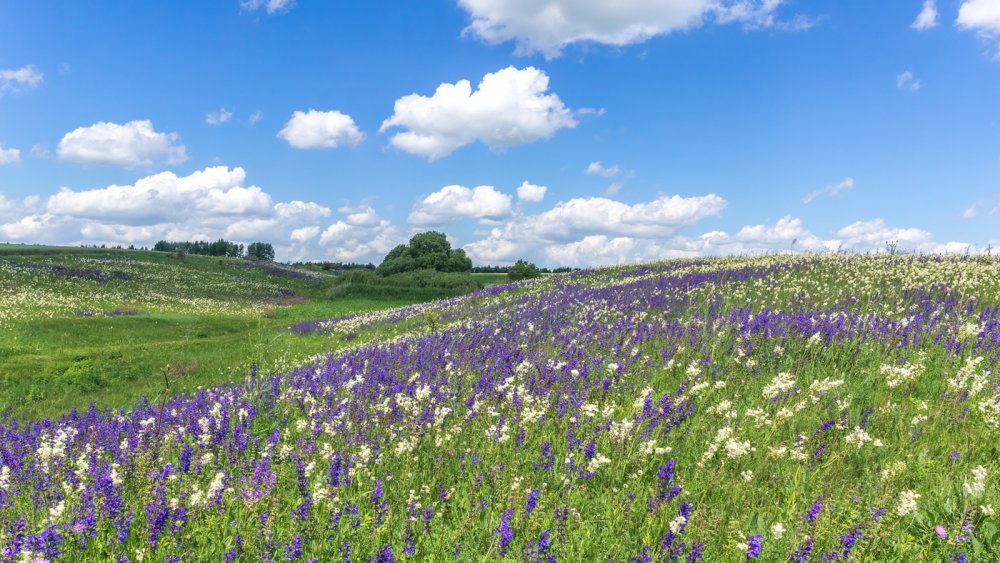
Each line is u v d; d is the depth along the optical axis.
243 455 7.56
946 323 12.08
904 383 8.06
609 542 4.82
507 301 31.03
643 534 4.92
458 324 22.05
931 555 4.50
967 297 16.52
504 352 13.09
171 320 39.56
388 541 5.09
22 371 22.25
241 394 11.41
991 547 4.46
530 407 8.00
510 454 6.80
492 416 7.81
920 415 6.97
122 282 62.50
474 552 4.82
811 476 5.74
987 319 12.52
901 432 6.66
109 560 4.86
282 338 29.53
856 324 11.58
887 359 9.63
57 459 7.59
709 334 11.90
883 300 16.61
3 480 6.45
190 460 7.14
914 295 16.81
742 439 6.57
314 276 90.88
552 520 5.07
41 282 54.91
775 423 6.63
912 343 10.35
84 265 70.06
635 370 10.12
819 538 4.51
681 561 4.46
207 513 5.54
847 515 4.77
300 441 7.42
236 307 56.16
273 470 6.30
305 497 5.62
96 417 12.45
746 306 17.27
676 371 10.02
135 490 6.32
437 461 6.67
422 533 5.09
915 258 28.53
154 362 24.47
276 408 10.51
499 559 4.66
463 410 8.73
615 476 6.05
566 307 21.95
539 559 4.54
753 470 5.88
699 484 5.68
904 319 11.49
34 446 8.96
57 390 20.38
